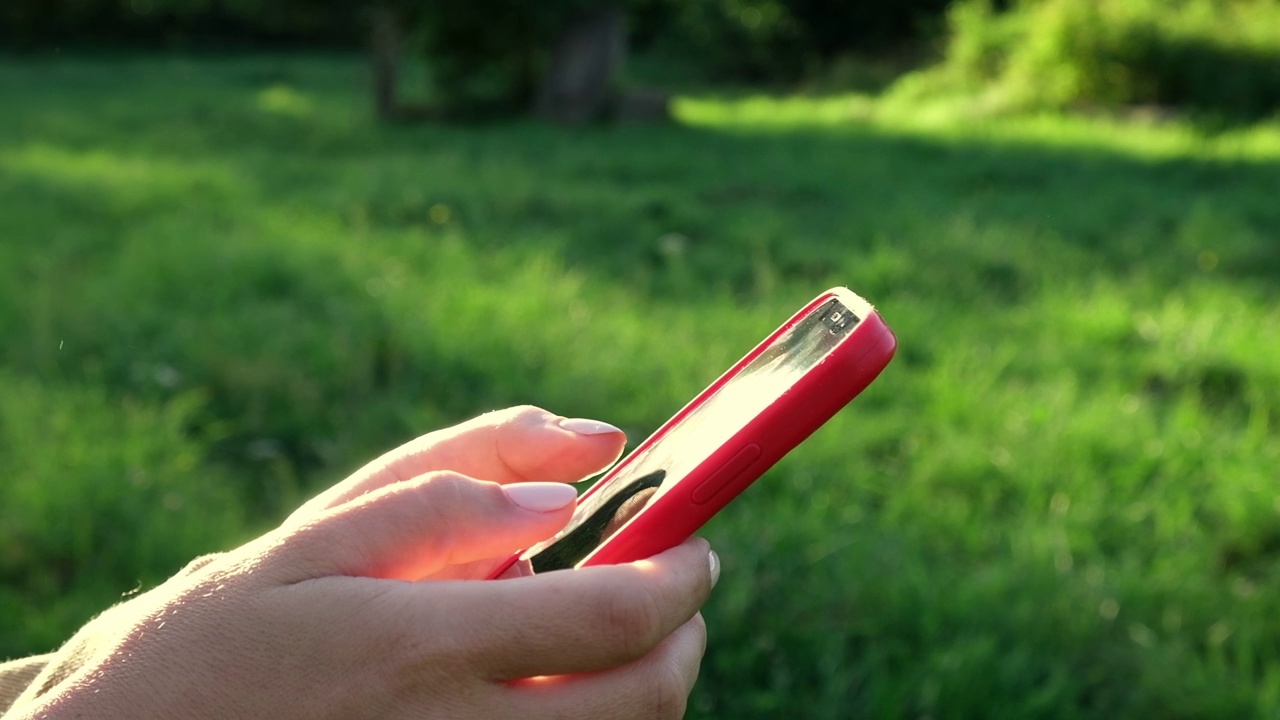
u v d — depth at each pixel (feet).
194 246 16.85
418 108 38.65
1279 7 40.47
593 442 2.68
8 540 8.58
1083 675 7.45
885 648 7.50
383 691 1.87
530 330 13.16
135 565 8.41
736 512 9.17
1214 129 33.96
